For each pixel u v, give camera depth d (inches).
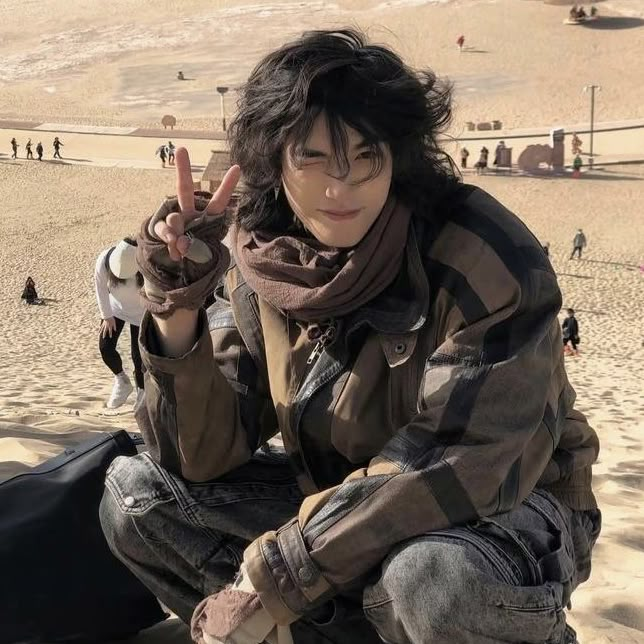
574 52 2605.8
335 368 86.6
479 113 2237.9
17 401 335.9
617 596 128.1
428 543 76.5
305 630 88.4
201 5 3304.6
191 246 80.0
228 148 88.2
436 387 80.3
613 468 233.8
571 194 1704.0
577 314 1079.6
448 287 82.4
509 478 80.0
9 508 102.3
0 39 3149.6
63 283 1284.4
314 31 84.0
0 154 2102.6
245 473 94.7
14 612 98.2
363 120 78.0
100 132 2257.6
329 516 79.9
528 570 78.4
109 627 102.7
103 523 93.1
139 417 88.7
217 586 89.7
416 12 2972.4
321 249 86.1
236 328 95.1
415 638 76.6
